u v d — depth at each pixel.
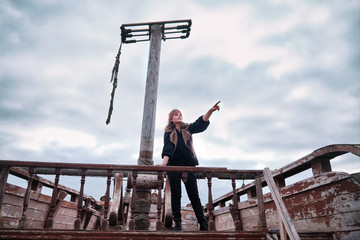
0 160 3.16
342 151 3.56
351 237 3.35
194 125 3.65
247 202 5.82
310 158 4.09
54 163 3.21
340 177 3.55
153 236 2.83
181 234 2.87
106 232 2.79
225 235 2.93
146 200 4.45
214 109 3.48
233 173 3.42
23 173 5.21
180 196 3.29
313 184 3.99
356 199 3.33
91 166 3.23
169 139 3.51
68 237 2.75
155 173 4.37
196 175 3.82
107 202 3.05
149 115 5.41
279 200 3.08
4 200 4.72
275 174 4.98
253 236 2.97
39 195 5.75
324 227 3.81
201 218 3.25
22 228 2.77
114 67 6.18
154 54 6.11
